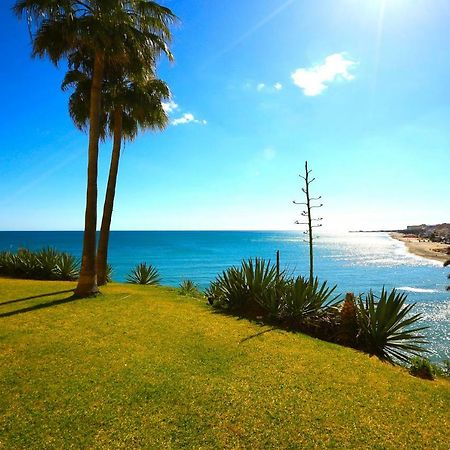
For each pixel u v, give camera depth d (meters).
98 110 10.55
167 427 3.65
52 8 9.30
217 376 4.96
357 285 35.06
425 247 98.38
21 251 16.97
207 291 12.38
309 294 8.45
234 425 3.73
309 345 6.68
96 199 10.75
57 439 3.38
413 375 5.76
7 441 3.33
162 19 10.98
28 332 6.77
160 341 6.45
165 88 13.40
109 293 11.48
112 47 10.09
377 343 7.17
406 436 3.66
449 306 23.28
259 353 6.00
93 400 4.14
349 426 3.80
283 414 3.98
